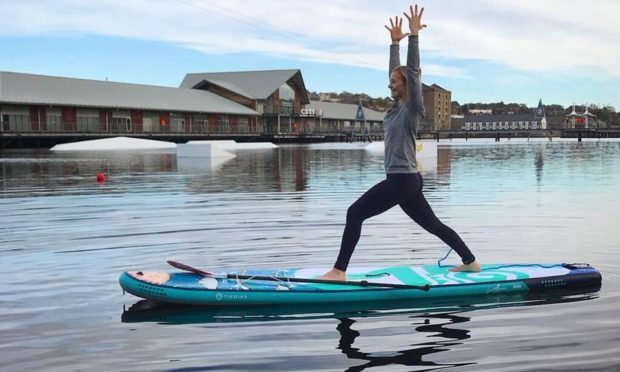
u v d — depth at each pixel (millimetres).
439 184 14891
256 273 5277
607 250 6574
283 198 12055
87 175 19328
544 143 66750
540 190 13234
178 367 3521
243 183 15859
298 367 3510
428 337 3994
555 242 7051
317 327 4230
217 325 4289
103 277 5594
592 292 5027
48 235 7832
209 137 65750
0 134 47969
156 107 62312
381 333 4082
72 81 59688
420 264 6047
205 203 11305
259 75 84875
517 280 5105
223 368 3504
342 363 3564
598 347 3746
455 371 3426
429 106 133000
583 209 9906
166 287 4703
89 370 3486
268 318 4445
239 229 8188
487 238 7332
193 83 85750
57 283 5379
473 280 5086
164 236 7703
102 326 4254
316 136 82375
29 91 52875
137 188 14617
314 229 8125
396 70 5145
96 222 8945
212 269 5840
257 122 80312
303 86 90312
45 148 51594
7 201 11891
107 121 58906
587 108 158500
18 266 6023
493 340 3912
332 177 17688
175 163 26484
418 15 4930
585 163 24422
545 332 4043
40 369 3498
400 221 8656
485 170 20297
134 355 3709
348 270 5461
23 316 4453
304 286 4887
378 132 96125
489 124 150625
